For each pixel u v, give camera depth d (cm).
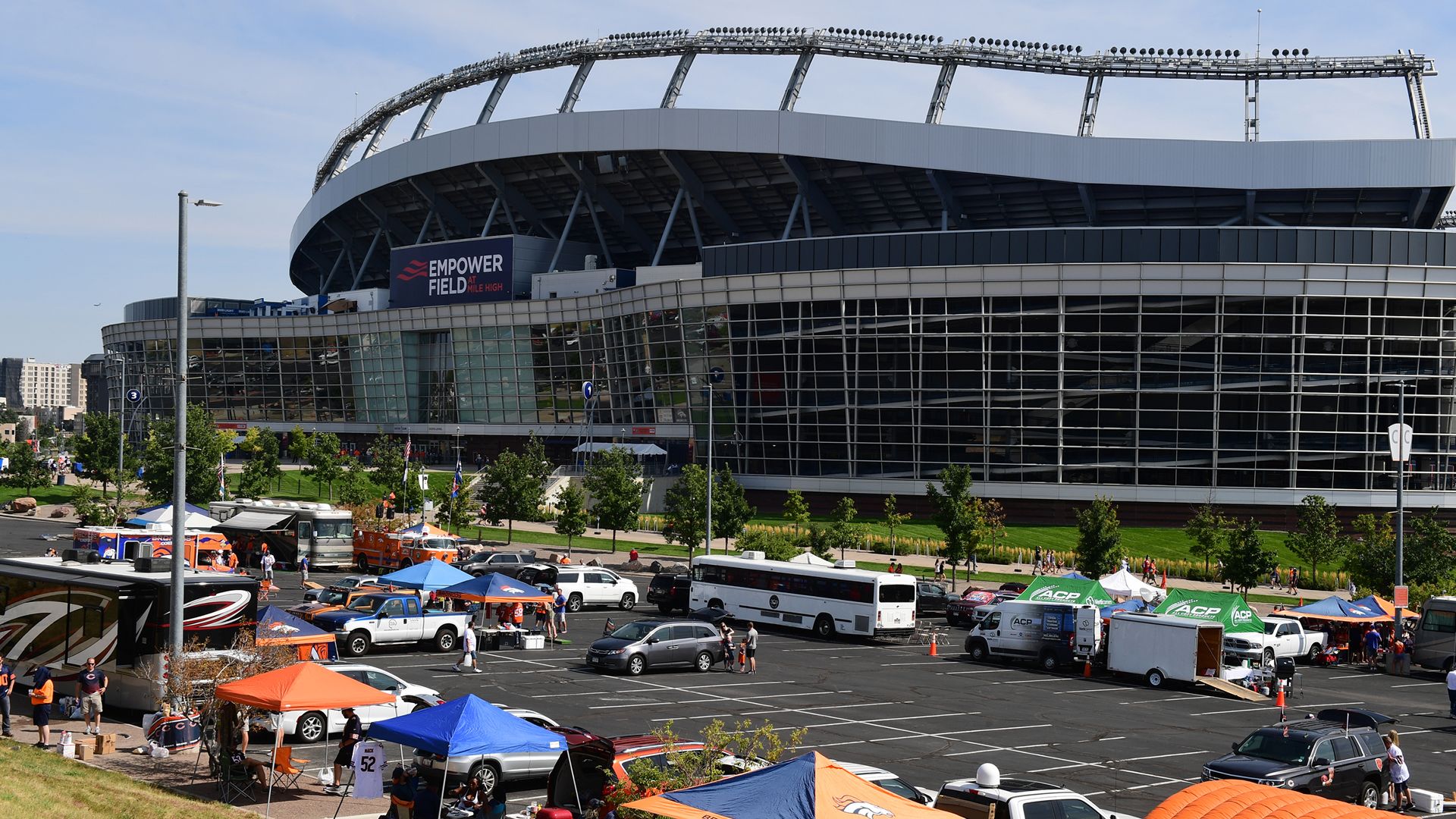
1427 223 13375
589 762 2305
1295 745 2789
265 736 3028
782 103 14075
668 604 6216
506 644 4894
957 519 7694
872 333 10962
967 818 2064
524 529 9894
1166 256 10488
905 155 13362
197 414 10825
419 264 15250
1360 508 10525
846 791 1678
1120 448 10638
